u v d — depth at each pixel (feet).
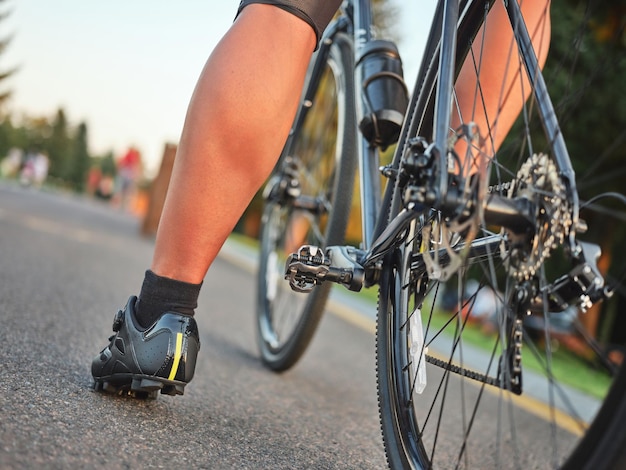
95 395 5.16
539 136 4.87
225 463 4.40
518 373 3.69
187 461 4.25
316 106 8.74
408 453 4.29
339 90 7.56
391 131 5.59
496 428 7.69
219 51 4.79
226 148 4.78
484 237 3.97
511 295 3.70
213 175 4.83
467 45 4.58
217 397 6.20
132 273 15.19
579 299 3.46
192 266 5.09
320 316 7.53
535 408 9.62
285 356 7.91
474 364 12.36
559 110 4.21
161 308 5.13
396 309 4.66
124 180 88.33
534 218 3.32
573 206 3.25
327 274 4.96
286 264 5.00
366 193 5.62
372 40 6.01
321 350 11.27
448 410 8.14
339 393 7.88
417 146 3.77
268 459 4.72
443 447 6.22
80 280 11.93
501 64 4.67
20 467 3.50
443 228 3.56
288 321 8.90
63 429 4.23
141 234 33.17
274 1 4.77
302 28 4.79
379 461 5.38
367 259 4.90
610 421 3.02
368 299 24.31
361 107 5.74
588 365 16.03
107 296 10.96
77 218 34.86
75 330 7.58
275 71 4.72
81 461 3.80
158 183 32.86
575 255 3.32
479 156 3.95
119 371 5.14
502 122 4.77
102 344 7.21
